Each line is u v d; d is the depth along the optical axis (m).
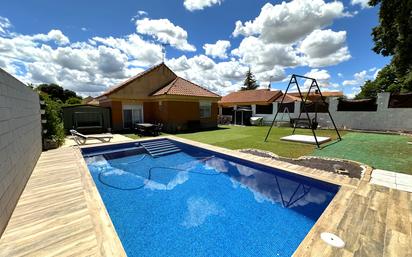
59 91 49.94
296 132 14.54
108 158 9.11
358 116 15.67
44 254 2.43
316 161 6.78
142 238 3.62
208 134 14.16
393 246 2.57
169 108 16.09
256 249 3.34
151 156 9.42
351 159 7.00
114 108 16.11
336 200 3.86
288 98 25.86
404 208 3.53
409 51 13.52
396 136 12.18
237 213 4.45
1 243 2.62
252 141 10.93
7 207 3.16
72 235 2.80
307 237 2.75
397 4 13.51
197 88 19.36
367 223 3.08
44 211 3.46
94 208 3.57
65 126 14.77
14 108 4.15
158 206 4.78
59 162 6.64
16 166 3.94
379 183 4.79
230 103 27.44
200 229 3.87
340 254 2.43
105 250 2.51
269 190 5.66
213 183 6.20
